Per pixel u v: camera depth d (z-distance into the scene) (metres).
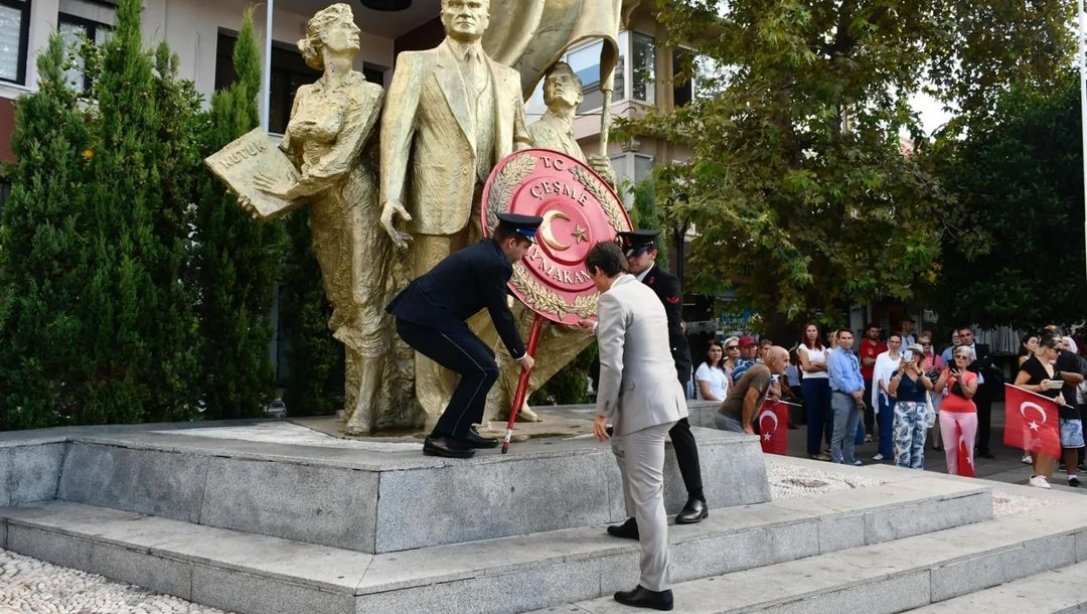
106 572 4.13
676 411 3.55
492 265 4.14
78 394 6.61
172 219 7.22
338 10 5.70
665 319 3.76
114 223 6.79
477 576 3.34
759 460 5.16
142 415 6.87
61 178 6.69
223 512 4.33
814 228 12.87
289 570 3.37
